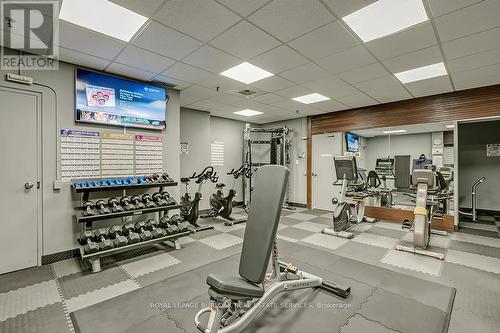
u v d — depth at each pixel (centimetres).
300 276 253
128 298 239
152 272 296
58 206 326
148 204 365
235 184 757
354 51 301
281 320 206
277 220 183
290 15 230
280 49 297
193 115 616
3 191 291
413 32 258
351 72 368
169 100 441
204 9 220
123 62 332
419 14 229
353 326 198
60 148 328
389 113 548
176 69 358
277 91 463
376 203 574
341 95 489
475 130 609
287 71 366
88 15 229
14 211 297
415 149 528
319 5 215
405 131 541
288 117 723
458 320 205
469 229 483
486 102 431
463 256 343
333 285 249
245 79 401
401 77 390
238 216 602
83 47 290
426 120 496
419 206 366
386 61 330
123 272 296
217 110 630
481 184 606
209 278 167
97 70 357
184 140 599
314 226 510
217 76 387
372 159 586
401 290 253
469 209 617
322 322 204
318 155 682
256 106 584
